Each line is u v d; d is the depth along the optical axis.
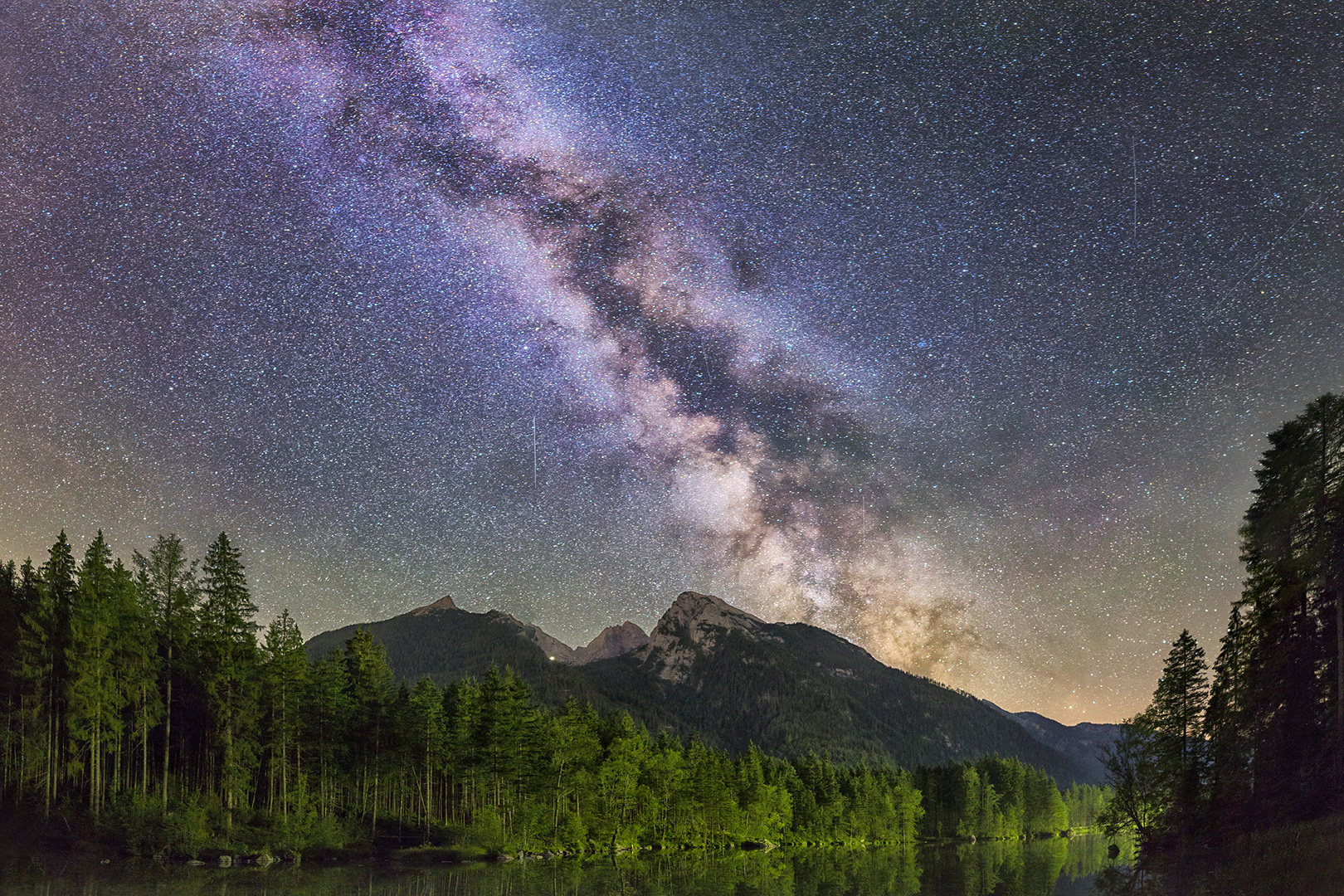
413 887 67.62
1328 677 51.50
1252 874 48.00
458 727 115.94
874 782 197.12
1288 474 52.34
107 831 75.19
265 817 88.19
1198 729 75.94
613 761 128.38
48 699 80.06
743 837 157.00
